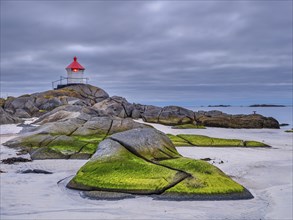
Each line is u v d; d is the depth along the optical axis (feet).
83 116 78.07
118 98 160.45
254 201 31.96
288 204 31.24
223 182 33.81
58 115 100.32
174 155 42.01
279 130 122.21
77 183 34.65
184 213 27.84
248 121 128.67
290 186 38.70
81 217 26.18
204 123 127.95
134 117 138.62
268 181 41.47
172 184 32.83
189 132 101.86
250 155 61.41
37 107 150.71
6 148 60.75
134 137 42.32
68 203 30.12
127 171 35.19
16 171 43.42
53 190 34.32
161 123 124.98
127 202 30.35
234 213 28.37
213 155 60.29
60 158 53.01
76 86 182.09
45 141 61.52
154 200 30.94
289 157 60.23
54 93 167.63
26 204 29.53
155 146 41.86
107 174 34.99
